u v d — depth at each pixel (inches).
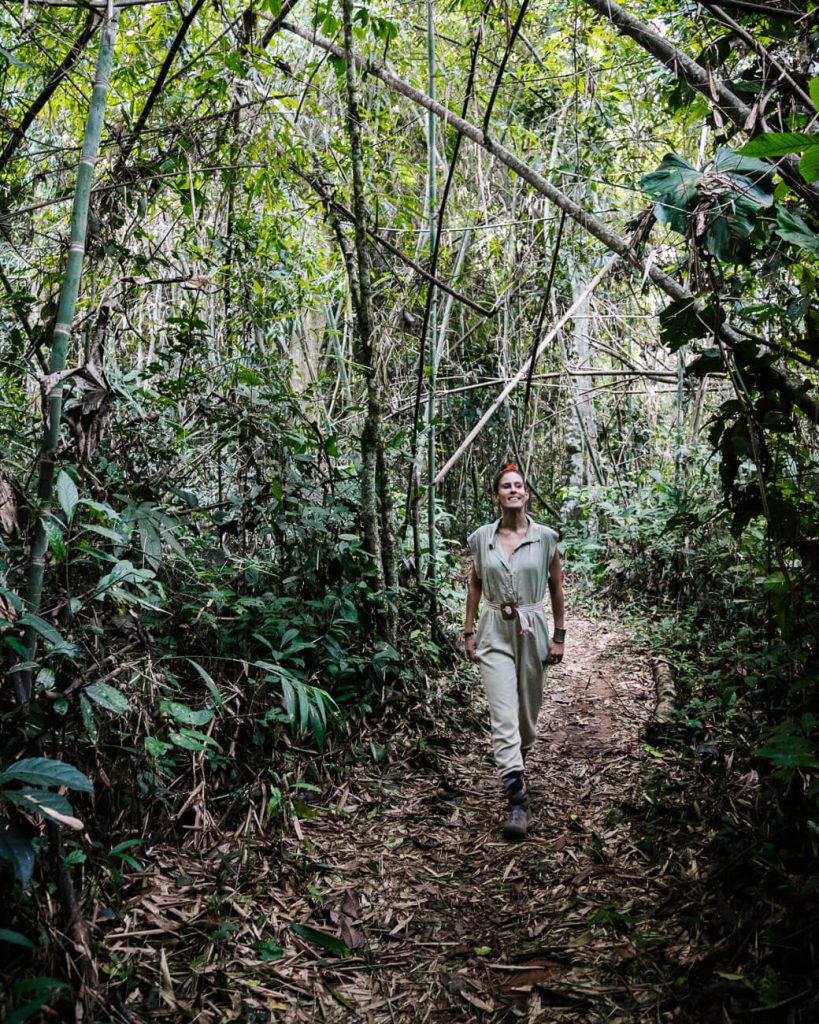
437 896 104.4
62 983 62.6
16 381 129.3
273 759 123.6
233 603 135.0
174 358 166.1
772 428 109.0
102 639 102.4
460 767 146.8
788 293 111.1
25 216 148.9
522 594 132.6
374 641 159.0
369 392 158.9
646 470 331.0
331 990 84.5
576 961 88.7
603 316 356.8
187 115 156.9
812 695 100.5
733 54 151.3
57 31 135.0
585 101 263.1
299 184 178.1
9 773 64.6
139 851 101.0
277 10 153.6
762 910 87.8
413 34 256.1
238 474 158.7
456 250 303.9
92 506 86.5
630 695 185.3
